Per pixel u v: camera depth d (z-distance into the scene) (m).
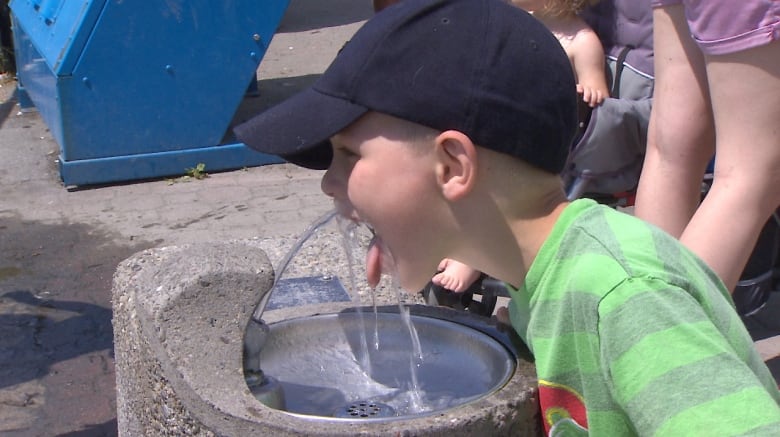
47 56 6.26
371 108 1.61
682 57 2.54
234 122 7.32
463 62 1.59
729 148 2.27
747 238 2.26
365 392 2.25
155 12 6.09
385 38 1.61
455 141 1.59
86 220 5.77
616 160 3.39
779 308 4.03
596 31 3.87
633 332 1.43
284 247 2.94
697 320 1.43
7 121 7.88
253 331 2.06
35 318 4.54
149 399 2.10
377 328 2.39
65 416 3.72
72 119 6.14
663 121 2.62
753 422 1.32
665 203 2.64
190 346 1.98
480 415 1.81
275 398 2.05
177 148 6.41
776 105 2.19
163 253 2.54
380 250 1.80
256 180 6.36
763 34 2.14
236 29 6.30
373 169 1.65
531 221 1.68
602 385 1.53
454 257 1.73
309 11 12.13
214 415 1.85
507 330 2.22
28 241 5.48
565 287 1.58
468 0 1.65
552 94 1.64
